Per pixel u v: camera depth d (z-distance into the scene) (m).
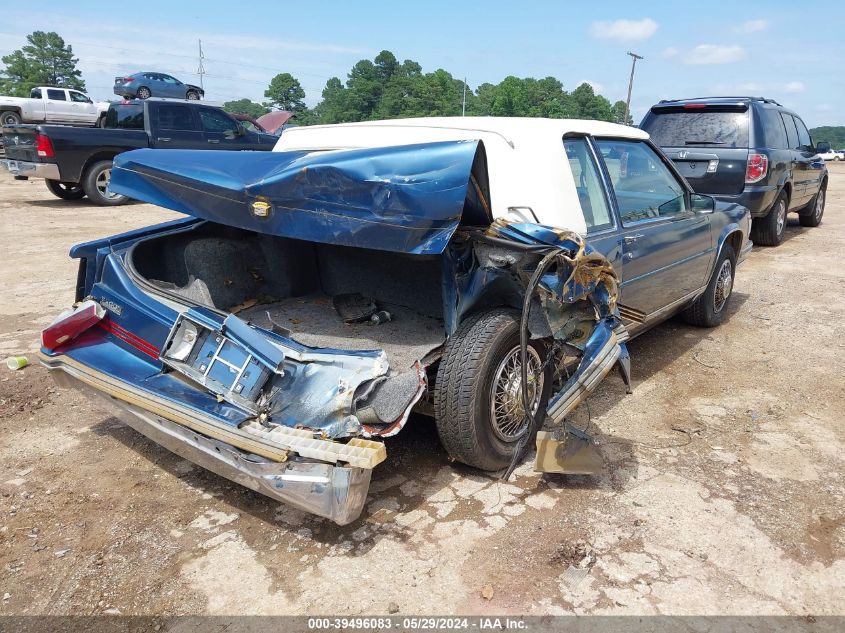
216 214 3.23
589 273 3.22
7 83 99.38
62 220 11.92
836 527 3.10
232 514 3.21
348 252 4.20
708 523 3.12
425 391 3.32
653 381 4.82
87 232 10.74
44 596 2.67
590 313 3.35
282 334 3.67
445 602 2.62
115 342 3.56
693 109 8.88
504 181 3.48
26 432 4.02
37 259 8.66
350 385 2.82
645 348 5.52
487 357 3.15
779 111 9.45
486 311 3.34
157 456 3.76
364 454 2.58
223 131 14.77
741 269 8.48
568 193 3.67
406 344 3.59
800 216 12.00
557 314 3.27
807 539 3.01
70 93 25.97
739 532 3.05
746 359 5.28
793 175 9.70
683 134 8.92
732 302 6.93
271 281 4.35
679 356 5.34
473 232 3.15
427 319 3.98
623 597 2.65
